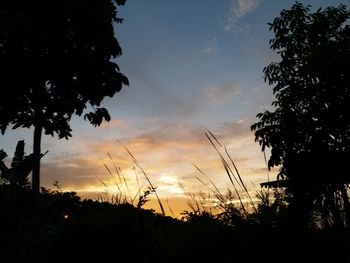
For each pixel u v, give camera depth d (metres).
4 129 5.80
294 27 7.93
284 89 7.52
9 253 6.36
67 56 5.61
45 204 7.07
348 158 5.96
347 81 6.67
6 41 5.27
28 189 7.20
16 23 5.12
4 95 5.49
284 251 3.96
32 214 5.91
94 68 5.75
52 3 5.59
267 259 4.01
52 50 5.56
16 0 5.65
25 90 5.58
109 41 5.95
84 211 6.48
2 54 5.31
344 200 3.57
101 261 5.45
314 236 3.89
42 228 5.81
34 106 5.79
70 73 5.64
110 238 5.54
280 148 6.88
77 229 5.75
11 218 6.59
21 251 6.32
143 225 5.61
